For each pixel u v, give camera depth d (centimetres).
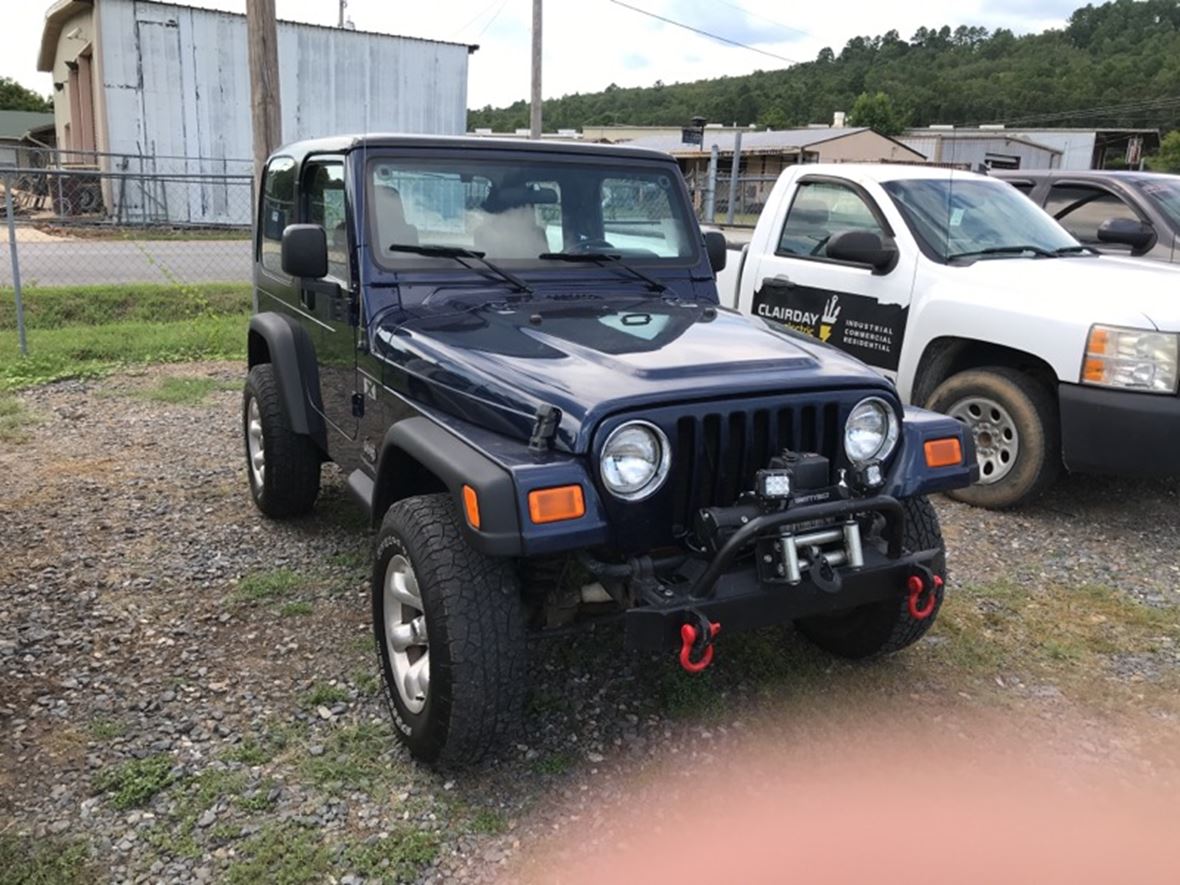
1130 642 407
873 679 370
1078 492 597
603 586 294
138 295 1311
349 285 374
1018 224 621
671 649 271
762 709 347
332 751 316
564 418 271
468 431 293
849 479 297
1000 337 531
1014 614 430
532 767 311
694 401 279
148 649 381
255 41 912
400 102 2538
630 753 320
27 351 950
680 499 284
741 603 275
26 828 277
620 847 276
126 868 263
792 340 341
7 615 408
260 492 513
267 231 526
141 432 701
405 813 287
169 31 2250
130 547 484
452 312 358
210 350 1003
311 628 400
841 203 633
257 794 292
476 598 280
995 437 552
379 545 316
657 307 377
